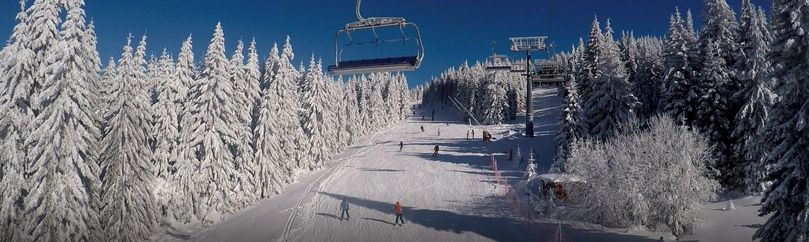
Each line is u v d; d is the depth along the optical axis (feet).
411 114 426.10
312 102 167.12
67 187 75.46
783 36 57.57
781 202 56.85
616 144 90.33
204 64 112.47
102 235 81.87
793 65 56.80
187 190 105.29
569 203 96.37
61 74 75.92
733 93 104.99
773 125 58.13
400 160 170.91
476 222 93.71
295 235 90.58
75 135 77.05
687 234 78.38
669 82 119.96
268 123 127.95
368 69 53.57
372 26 52.49
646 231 82.17
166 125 109.19
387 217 99.76
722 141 104.58
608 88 133.59
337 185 133.90
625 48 205.16
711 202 96.58
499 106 286.05
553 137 187.83
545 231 85.56
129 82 90.43
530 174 124.16
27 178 77.36
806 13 54.44
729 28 119.55
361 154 191.72
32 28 75.77
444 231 88.69
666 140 83.46
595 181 86.33
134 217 87.20
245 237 94.07
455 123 313.32
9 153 73.82
